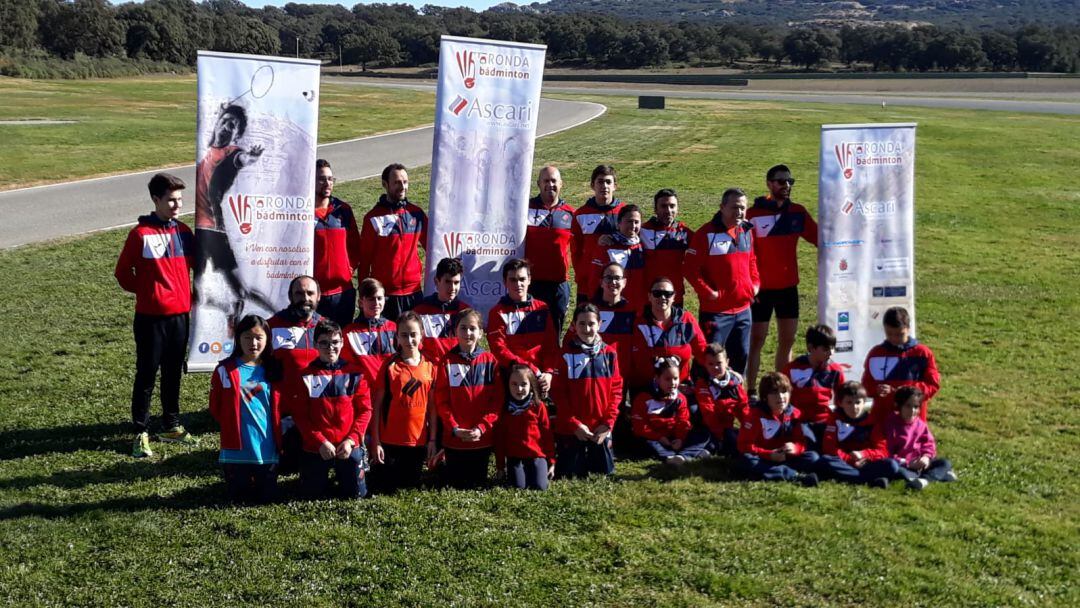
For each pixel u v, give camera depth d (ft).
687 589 18.92
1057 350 37.19
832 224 28.63
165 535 21.30
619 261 29.14
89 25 329.31
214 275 27.99
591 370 24.82
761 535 21.13
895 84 262.47
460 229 28.45
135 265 26.48
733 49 411.95
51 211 66.64
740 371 29.37
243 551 20.52
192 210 66.80
